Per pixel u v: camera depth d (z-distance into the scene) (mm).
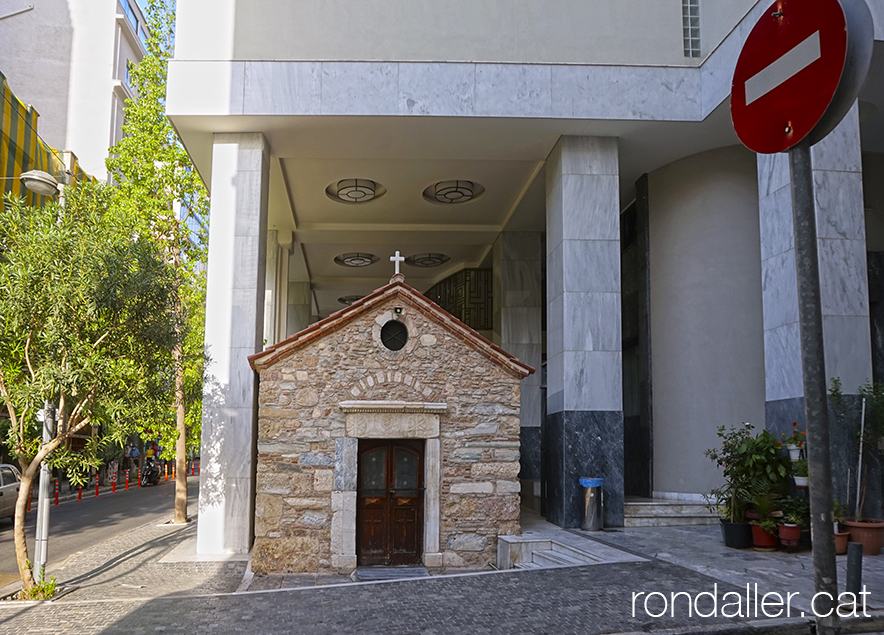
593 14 14008
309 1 13852
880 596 6676
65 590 9430
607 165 14273
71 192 9812
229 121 13727
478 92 13578
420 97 13539
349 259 24141
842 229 10656
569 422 13391
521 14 13977
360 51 13781
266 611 7398
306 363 11211
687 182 15188
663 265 15383
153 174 16641
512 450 11547
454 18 13930
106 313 9227
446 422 11430
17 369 9219
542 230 20578
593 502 12531
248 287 13625
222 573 10836
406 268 25266
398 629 6531
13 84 35625
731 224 14484
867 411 9938
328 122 13789
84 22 36719
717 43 13250
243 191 14000
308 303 26906
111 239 9422
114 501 23172
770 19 4352
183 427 16828
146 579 10336
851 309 10469
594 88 13625
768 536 9945
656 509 13422
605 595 7441
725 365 14094
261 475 10930
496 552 11336
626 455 16797
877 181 14695
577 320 13719
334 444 11086
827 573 3893
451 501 11297
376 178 17172
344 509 10938
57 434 9453
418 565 11227
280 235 21062
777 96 4238
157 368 9922
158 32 17281
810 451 3969
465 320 23578
